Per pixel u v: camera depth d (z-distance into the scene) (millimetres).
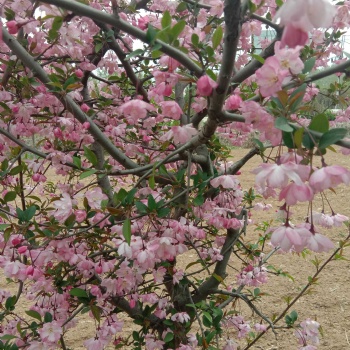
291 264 1691
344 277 1565
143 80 728
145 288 726
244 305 1394
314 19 250
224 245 766
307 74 399
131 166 640
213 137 714
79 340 1249
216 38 389
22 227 534
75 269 663
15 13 551
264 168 346
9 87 716
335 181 338
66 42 612
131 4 778
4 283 1520
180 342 725
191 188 586
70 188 710
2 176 602
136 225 547
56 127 646
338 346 1198
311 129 333
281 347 1199
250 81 722
